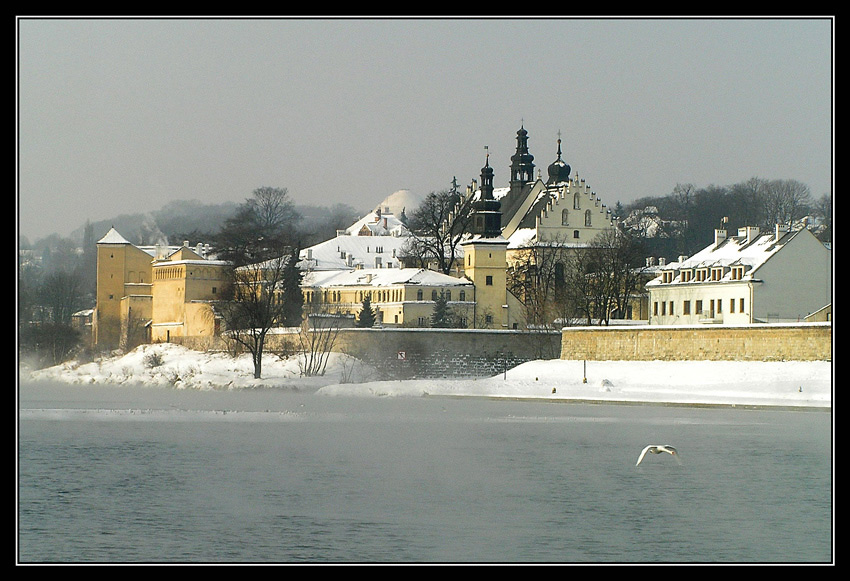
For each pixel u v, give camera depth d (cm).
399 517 13712
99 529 13038
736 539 12812
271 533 12862
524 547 12375
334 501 14575
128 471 16750
